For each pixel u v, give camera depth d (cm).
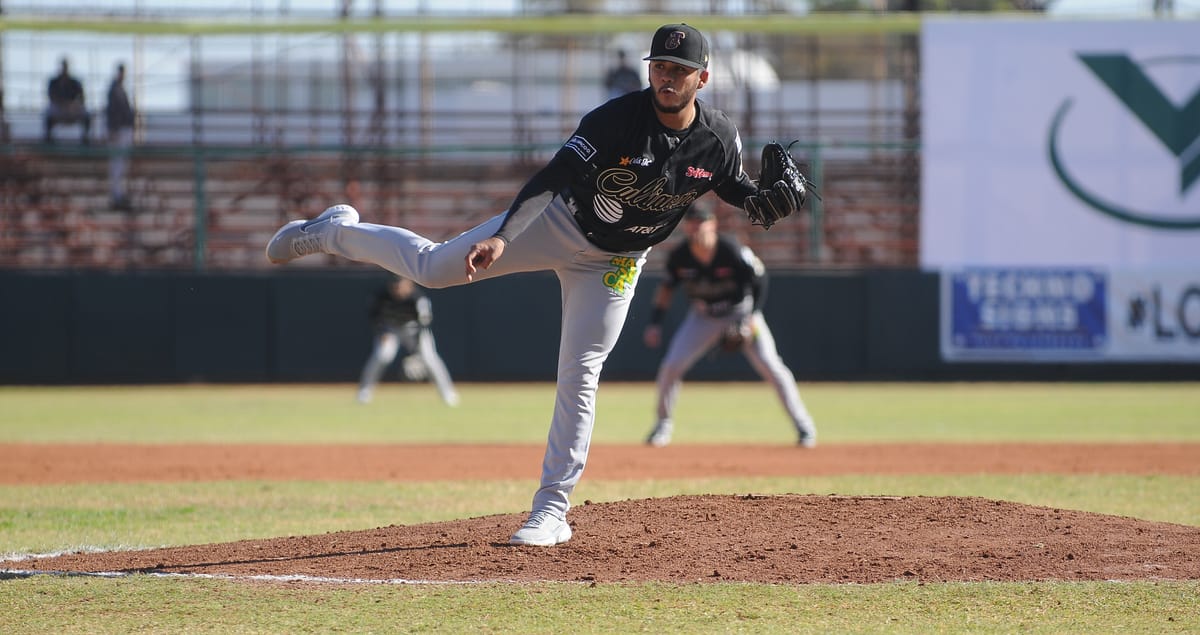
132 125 8362
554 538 1992
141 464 3662
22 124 8938
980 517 2195
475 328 7450
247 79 10262
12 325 7356
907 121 8700
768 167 1900
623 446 4147
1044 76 7656
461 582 1767
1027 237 7656
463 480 3303
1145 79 7631
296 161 8606
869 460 3709
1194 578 1800
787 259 8406
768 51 10900
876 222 8569
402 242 1994
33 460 3756
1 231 8281
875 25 7894
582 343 1961
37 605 1662
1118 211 7638
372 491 3080
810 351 7519
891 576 1805
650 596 1689
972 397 6544
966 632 1527
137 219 8506
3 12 8256
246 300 7444
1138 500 2870
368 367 6300
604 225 1870
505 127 9556
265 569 1877
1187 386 7225
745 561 1894
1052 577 1802
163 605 1658
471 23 8250
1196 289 7562
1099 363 7588
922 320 7538
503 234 1708
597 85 10175
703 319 4084
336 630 1534
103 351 7394
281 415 5603
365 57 9419
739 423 5181
